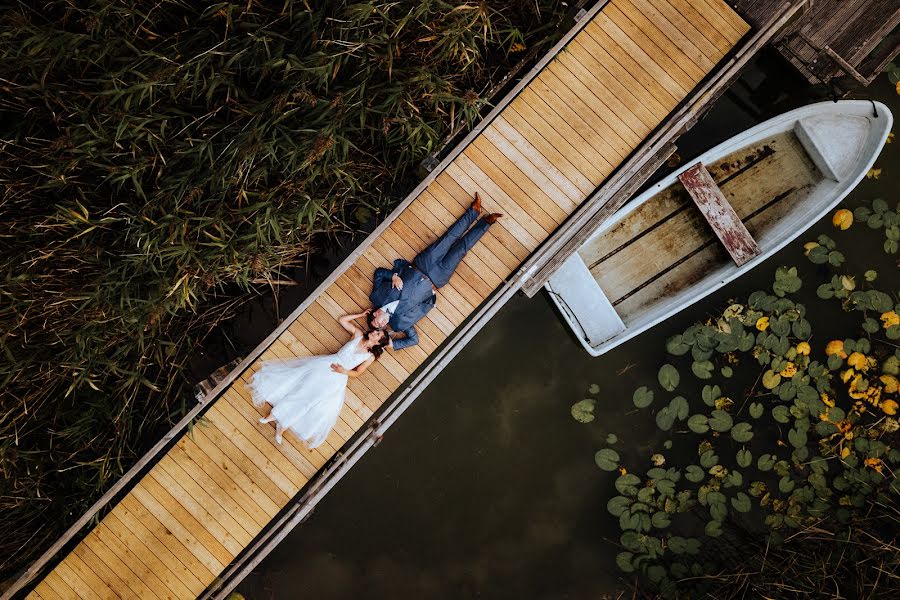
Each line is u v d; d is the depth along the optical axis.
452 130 5.41
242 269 5.39
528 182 5.35
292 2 4.79
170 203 5.17
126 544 5.12
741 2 5.50
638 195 6.09
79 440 5.55
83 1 4.81
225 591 5.12
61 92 4.84
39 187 4.97
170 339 5.80
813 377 6.27
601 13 5.39
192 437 5.19
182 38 5.11
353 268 5.29
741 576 6.09
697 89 5.40
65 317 5.19
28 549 5.59
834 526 6.16
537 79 5.37
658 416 6.30
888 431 6.28
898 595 5.86
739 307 6.29
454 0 5.19
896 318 6.29
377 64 5.14
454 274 5.30
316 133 5.08
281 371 5.04
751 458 6.30
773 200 6.21
